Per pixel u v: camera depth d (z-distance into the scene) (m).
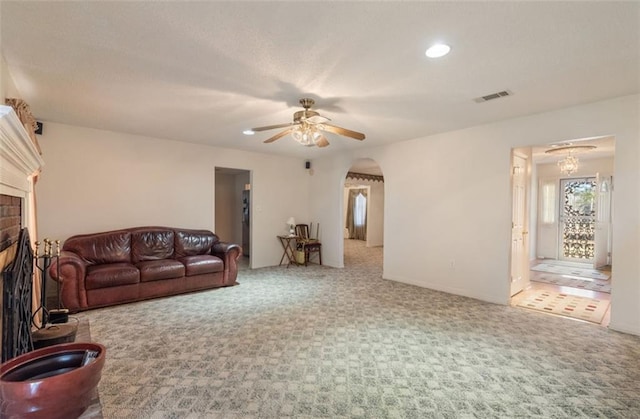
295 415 1.91
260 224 6.51
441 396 2.11
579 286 5.07
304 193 7.21
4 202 1.83
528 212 4.86
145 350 2.74
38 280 3.35
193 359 2.59
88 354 1.58
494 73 2.64
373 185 10.15
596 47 2.21
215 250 5.16
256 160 6.41
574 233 7.46
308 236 7.15
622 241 3.19
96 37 2.11
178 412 1.93
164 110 3.65
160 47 2.24
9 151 1.66
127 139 4.87
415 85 2.89
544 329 3.24
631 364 2.53
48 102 3.39
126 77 2.75
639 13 1.81
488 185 4.22
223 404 2.01
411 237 5.12
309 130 3.28
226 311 3.77
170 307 3.91
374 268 6.44
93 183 4.58
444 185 4.70
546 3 1.73
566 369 2.46
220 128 4.50
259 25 1.96
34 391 1.20
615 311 3.22
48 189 4.23
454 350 2.77
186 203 5.48
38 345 2.09
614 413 1.94
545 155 6.33
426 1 1.72
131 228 4.83
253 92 3.06
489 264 4.22
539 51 2.27
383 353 2.71
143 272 4.16
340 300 4.23
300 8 1.79
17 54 2.34
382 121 4.08
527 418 1.90
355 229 12.09
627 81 2.80
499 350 2.77
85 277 3.76
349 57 2.37
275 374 2.36
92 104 3.45
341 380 2.29
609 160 6.71
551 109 3.58
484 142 4.25
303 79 2.76
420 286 4.98
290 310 3.81
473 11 1.81
